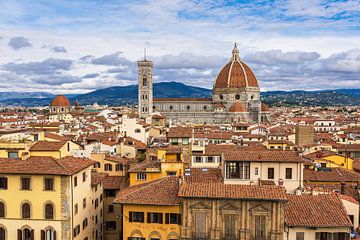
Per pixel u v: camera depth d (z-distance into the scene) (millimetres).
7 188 67500
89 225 78812
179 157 93562
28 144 82250
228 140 144125
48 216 67000
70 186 67125
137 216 63219
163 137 155250
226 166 70688
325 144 135125
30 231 67188
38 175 66875
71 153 95500
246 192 59031
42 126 169250
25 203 67250
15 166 68125
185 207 59812
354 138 175625
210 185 61594
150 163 87312
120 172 99250
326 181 82625
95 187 83375
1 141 84875
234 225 58812
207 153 96062
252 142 138875
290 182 69312
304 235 57094
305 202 60688
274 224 57594
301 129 148375
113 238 90562
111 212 90688
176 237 61938
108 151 117000
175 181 67875
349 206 62625
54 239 66938
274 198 57062
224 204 58844
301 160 69000
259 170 69938
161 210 62344
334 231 56500
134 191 66000
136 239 63125
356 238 58719
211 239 59000
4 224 67562
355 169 100938
